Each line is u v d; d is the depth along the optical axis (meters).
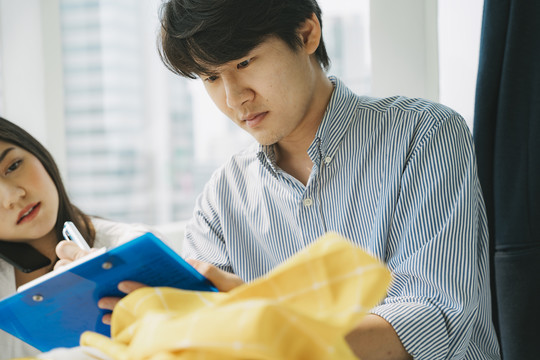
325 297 0.44
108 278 0.59
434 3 1.40
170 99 2.14
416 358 0.77
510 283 1.09
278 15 0.88
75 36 2.09
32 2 1.96
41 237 1.21
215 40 0.85
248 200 1.13
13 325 0.65
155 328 0.43
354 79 1.62
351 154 1.02
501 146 1.10
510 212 1.10
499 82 1.11
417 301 0.84
